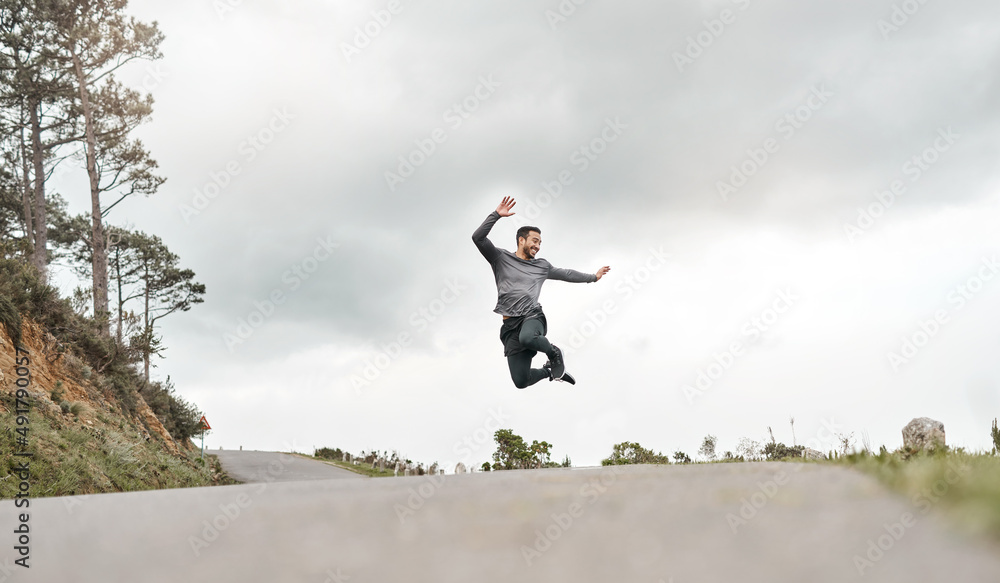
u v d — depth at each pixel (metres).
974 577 1.01
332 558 1.37
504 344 6.14
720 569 1.13
